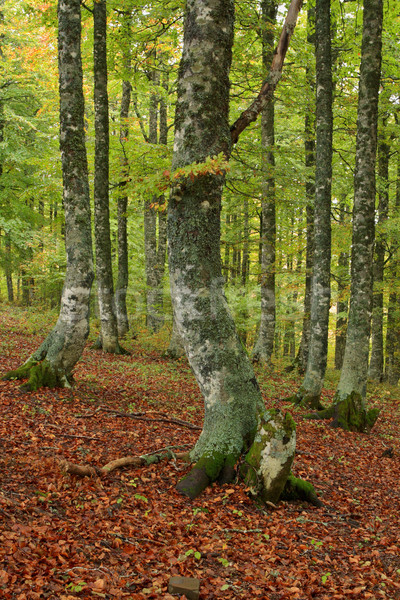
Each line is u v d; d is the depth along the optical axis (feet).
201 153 17.04
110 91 60.70
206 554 12.08
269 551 12.81
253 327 73.10
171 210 17.47
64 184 26.23
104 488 14.78
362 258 31.35
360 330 31.37
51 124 64.13
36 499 12.89
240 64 39.32
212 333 17.12
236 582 11.09
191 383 37.06
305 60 39.88
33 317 51.88
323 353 34.83
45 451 16.57
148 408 26.63
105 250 44.93
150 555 11.41
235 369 17.30
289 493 16.87
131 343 54.65
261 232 57.26
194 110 17.13
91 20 47.06
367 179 31.17
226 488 16.03
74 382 27.32
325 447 25.29
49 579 9.55
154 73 55.98
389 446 27.76
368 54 30.76
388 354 61.46
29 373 25.34
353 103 42.91
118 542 11.66
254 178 40.19
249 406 17.37
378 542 15.01
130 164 28.27
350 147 52.16
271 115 45.60
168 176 16.66
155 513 13.85
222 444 16.66
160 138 57.16
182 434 22.27
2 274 100.83
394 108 45.42
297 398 35.42
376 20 30.53
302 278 60.34
